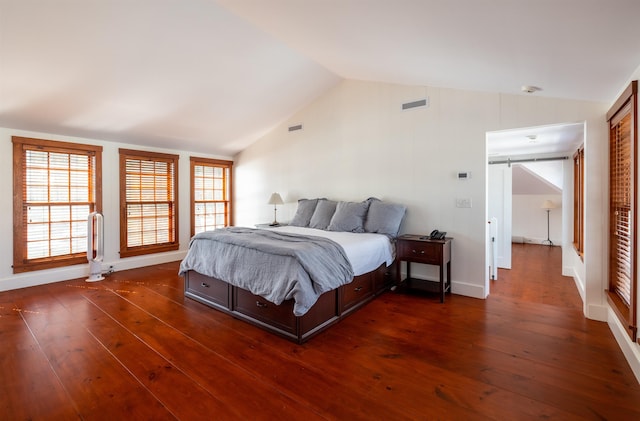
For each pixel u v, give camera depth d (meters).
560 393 1.86
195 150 5.73
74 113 3.85
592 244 2.90
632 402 1.77
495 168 5.12
